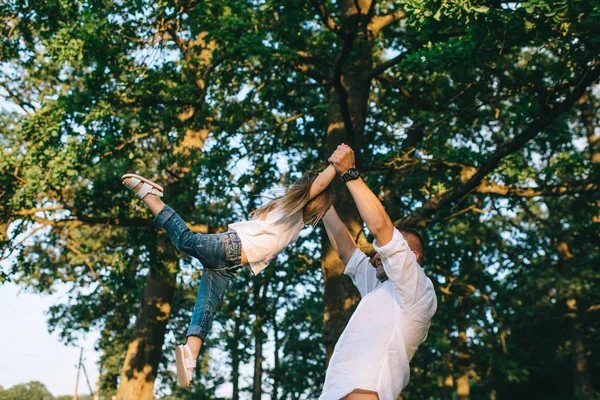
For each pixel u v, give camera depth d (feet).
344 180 11.18
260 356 104.94
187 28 49.67
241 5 46.24
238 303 73.46
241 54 43.75
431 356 90.02
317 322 89.40
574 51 30.94
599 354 94.43
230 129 50.55
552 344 98.53
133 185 11.39
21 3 47.83
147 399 65.72
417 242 12.06
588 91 75.97
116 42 44.45
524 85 37.83
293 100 52.54
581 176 48.08
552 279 77.25
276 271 73.10
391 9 52.42
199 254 11.22
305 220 12.23
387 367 10.34
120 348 101.30
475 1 30.99
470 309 89.15
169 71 49.83
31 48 53.62
